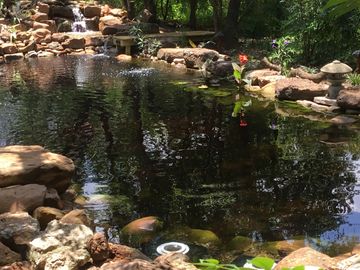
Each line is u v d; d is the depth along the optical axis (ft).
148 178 15.17
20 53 41.42
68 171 13.10
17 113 23.03
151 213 12.79
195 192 14.10
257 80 28.86
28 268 8.79
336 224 11.96
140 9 51.98
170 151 17.63
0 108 24.02
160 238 11.38
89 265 9.00
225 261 10.27
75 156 17.25
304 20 30.71
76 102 25.11
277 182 14.67
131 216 12.59
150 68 35.50
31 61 39.55
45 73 33.86
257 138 19.04
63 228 9.68
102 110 23.47
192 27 49.32
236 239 11.20
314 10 29.71
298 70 27.53
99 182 14.90
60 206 12.30
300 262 8.34
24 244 9.40
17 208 11.15
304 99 24.56
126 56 40.78
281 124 20.84
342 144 18.03
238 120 21.59
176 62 36.76
